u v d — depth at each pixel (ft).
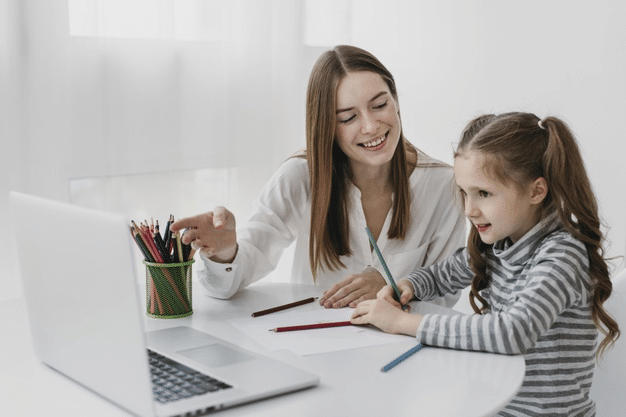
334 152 5.83
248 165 8.95
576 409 4.25
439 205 6.08
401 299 4.59
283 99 9.18
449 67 9.52
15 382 3.43
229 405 3.09
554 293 3.93
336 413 3.06
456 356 3.76
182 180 8.38
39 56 6.96
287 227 5.92
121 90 7.71
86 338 3.18
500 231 4.31
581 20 8.68
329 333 4.12
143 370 2.90
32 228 3.34
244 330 4.17
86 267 3.05
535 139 4.30
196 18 8.29
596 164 8.80
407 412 3.07
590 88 8.73
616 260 8.73
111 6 7.55
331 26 9.51
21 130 6.93
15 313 4.52
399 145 5.79
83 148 7.41
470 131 4.47
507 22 9.09
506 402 3.22
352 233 5.96
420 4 9.61
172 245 4.40
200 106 8.41
